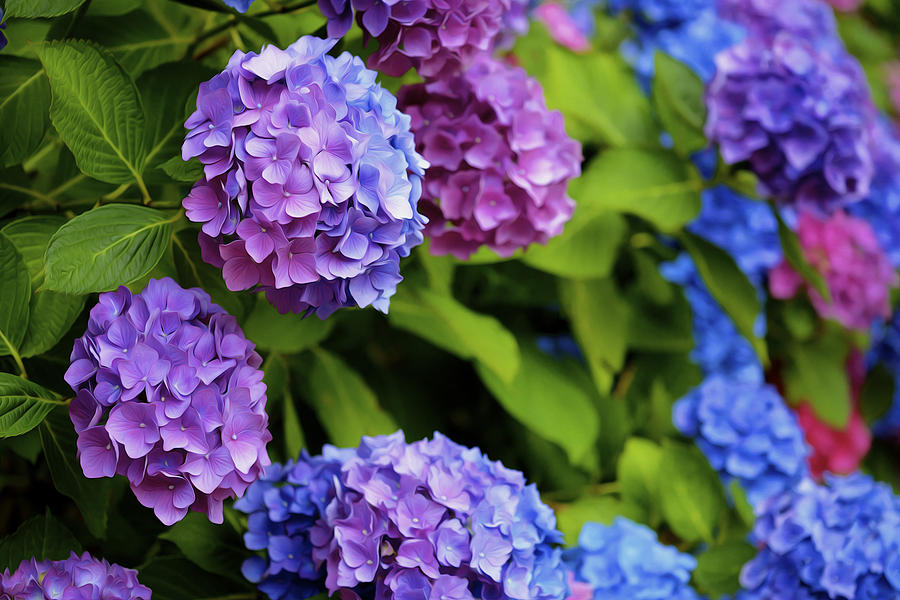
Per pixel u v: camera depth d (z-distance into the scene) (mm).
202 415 1581
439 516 1647
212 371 1589
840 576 1766
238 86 1583
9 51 1759
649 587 1807
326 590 1707
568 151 1800
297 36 1818
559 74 2027
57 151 1830
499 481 1700
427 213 1779
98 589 1627
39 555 1672
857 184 1923
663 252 2074
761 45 1948
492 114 1767
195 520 1740
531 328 2098
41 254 1696
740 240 2102
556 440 1959
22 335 1635
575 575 1832
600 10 2246
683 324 2082
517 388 1970
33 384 1610
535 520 1688
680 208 1942
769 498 1869
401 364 2076
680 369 2127
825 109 1891
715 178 1973
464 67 1756
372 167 1580
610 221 1966
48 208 1772
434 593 1631
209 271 1704
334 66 1625
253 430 1600
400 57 1727
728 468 1933
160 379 1574
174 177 1622
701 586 1878
